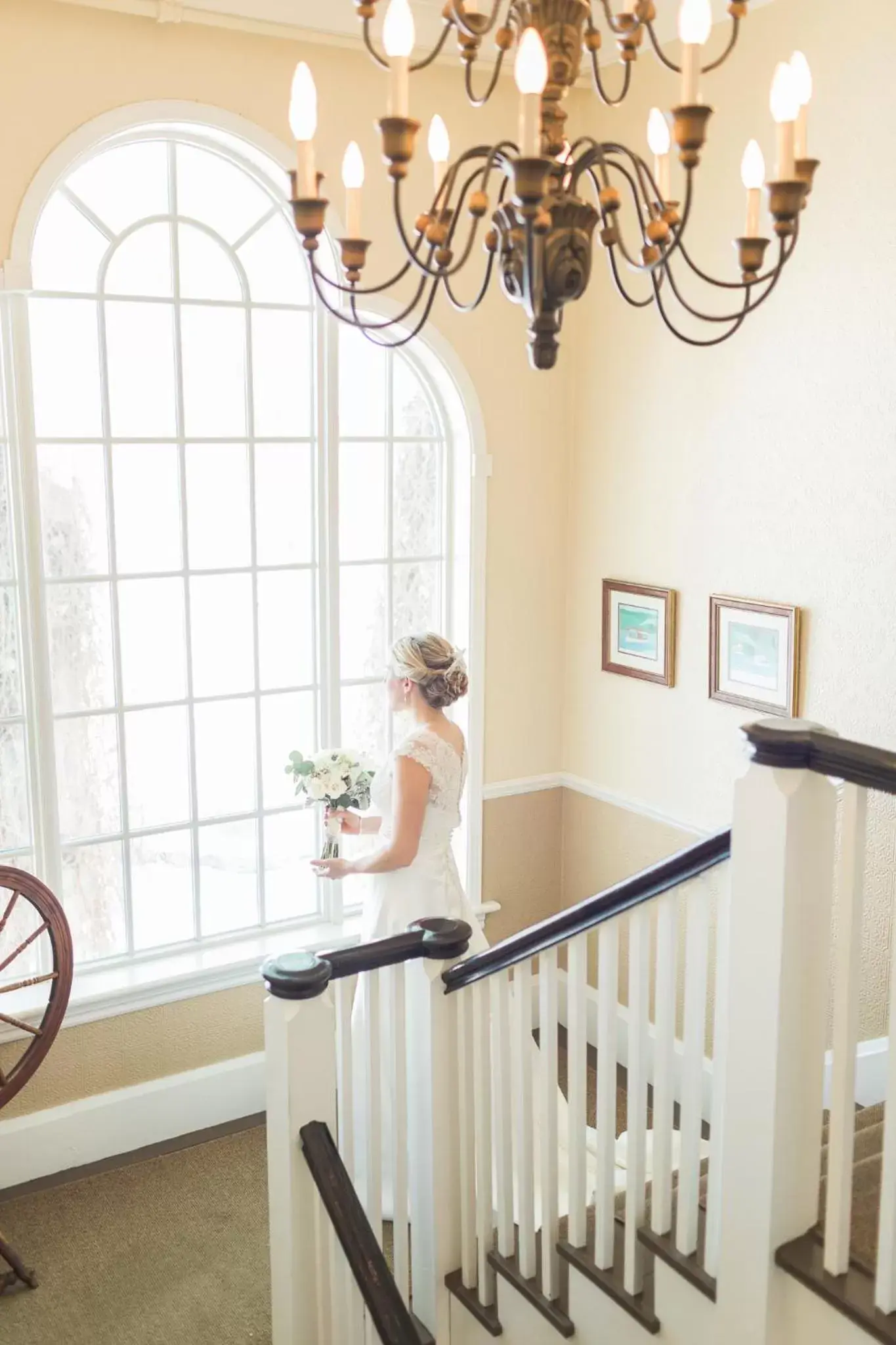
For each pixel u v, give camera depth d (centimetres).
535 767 484
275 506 426
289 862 446
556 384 459
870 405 346
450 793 373
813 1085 209
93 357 385
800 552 373
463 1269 297
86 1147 402
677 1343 236
